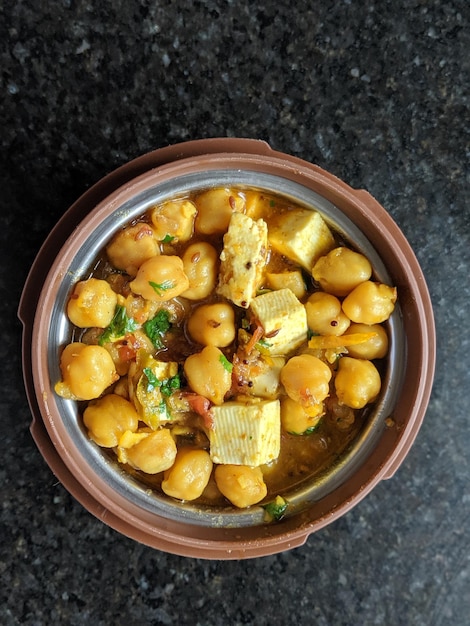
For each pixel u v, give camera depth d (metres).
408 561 0.17
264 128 0.16
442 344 0.17
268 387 0.14
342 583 0.17
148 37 0.15
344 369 0.14
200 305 0.14
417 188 0.16
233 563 0.17
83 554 0.16
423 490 0.17
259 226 0.13
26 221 0.15
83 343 0.13
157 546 0.14
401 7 0.16
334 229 0.14
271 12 0.16
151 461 0.13
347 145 0.16
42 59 0.15
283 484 0.15
